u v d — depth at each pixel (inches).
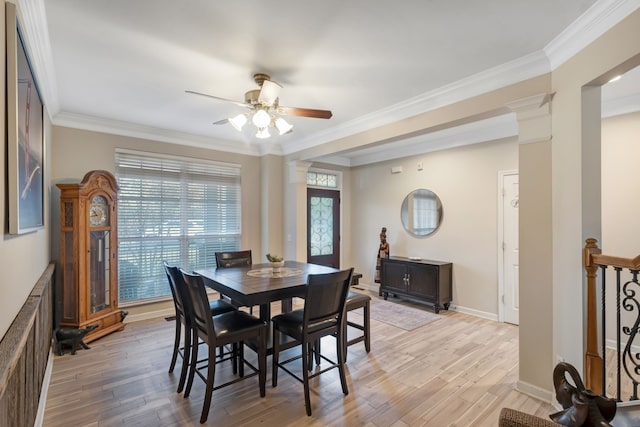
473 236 173.9
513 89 97.4
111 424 80.4
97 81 107.8
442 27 78.0
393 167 216.4
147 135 163.0
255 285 100.7
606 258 73.5
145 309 163.0
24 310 65.4
